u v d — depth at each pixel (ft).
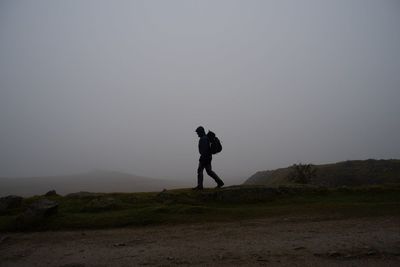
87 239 29.94
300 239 26.84
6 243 29.48
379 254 21.93
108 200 45.85
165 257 22.62
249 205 46.55
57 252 25.44
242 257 21.94
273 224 33.99
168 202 45.96
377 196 50.24
